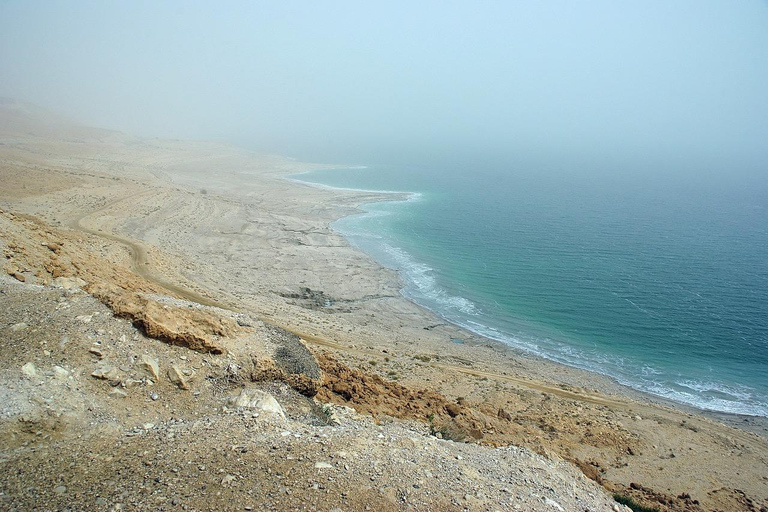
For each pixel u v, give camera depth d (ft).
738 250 239.71
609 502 45.83
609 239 257.55
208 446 33.88
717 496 69.41
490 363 120.26
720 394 117.70
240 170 453.58
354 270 183.32
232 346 51.67
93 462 31.22
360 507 29.37
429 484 33.96
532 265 208.74
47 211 173.99
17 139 403.95
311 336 111.55
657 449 82.17
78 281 72.08
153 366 44.27
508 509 33.73
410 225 272.10
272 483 30.17
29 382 37.37
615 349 138.62
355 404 60.39
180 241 181.57
